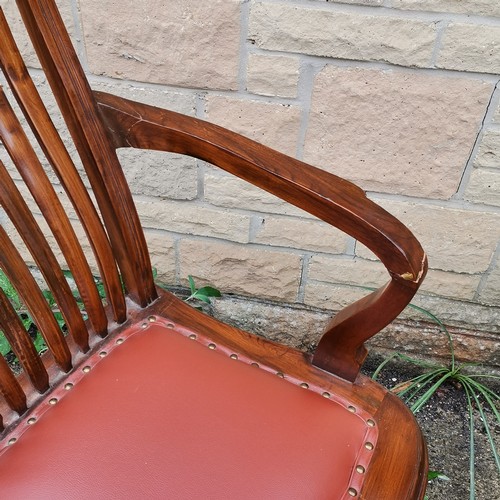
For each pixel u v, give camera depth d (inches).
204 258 50.8
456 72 36.8
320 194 24.3
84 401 26.7
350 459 25.3
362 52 36.9
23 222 25.2
